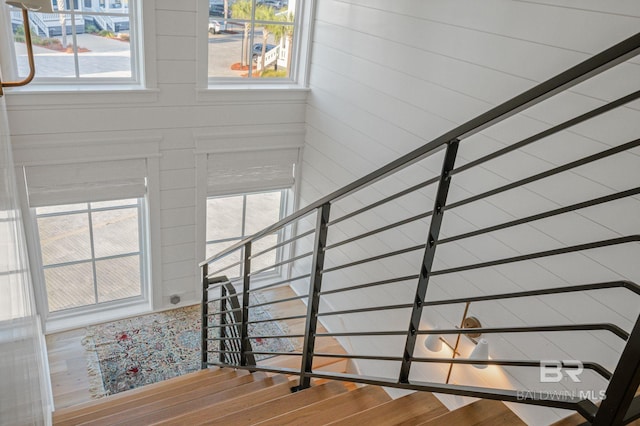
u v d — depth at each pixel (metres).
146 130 4.38
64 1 3.87
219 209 5.19
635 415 1.01
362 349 4.40
